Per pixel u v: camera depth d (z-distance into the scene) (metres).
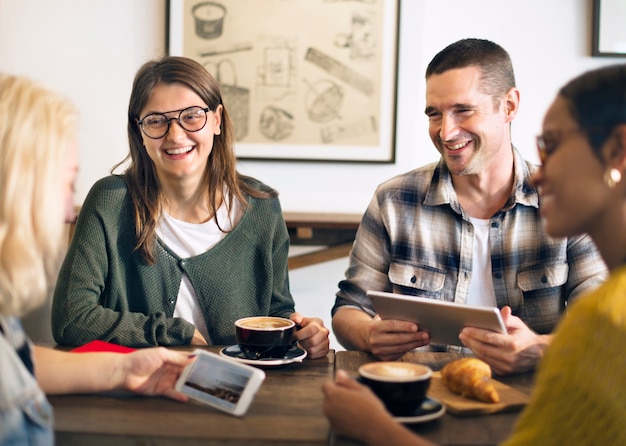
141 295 1.77
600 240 0.95
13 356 0.98
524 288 1.80
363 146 2.83
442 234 1.87
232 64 2.80
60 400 1.20
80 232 1.73
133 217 1.77
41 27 2.80
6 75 1.03
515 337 1.36
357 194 2.86
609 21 2.73
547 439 0.82
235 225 1.85
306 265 2.77
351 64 2.79
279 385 1.30
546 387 0.84
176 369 1.25
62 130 1.02
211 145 1.79
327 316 2.90
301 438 1.05
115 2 2.79
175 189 1.79
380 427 0.99
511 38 2.78
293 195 2.86
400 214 1.90
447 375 1.25
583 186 0.92
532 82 2.80
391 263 1.90
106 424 1.09
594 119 0.90
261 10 2.78
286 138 2.83
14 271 0.98
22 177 0.97
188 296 1.80
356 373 1.38
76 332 1.59
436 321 1.43
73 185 1.12
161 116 1.72
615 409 0.79
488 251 1.84
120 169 2.85
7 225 0.97
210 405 1.17
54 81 2.82
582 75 0.95
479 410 1.15
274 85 2.80
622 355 0.80
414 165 2.85
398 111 2.83
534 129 2.81
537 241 1.81
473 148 1.75
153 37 2.80
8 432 0.95
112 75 2.81
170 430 1.07
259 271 1.87
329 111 2.81
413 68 2.81
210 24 2.78
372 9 2.77
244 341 1.40
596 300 0.83
